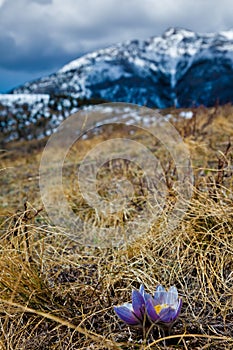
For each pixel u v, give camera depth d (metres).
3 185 3.72
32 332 1.30
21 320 1.38
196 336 1.18
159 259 1.68
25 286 1.48
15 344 1.30
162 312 1.10
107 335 1.27
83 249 1.96
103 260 1.75
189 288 1.52
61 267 1.73
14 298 1.42
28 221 1.97
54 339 1.31
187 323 1.29
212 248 1.68
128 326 1.27
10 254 1.59
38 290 1.43
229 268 1.60
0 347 1.22
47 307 1.38
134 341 1.21
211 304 1.35
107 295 1.41
